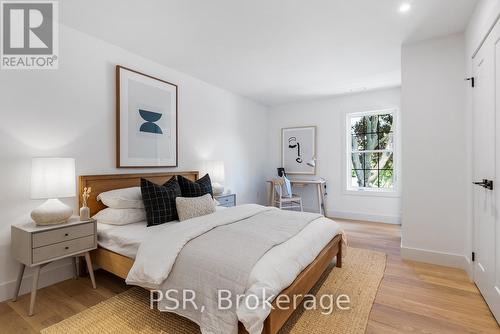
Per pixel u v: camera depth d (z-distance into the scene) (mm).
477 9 2055
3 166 2008
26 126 2123
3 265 2008
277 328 1417
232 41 2676
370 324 1686
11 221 2043
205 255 1597
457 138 2547
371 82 4090
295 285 1595
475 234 2201
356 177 4949
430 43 2650
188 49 2855
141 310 1849
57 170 1977
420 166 2719
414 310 1843
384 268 2559
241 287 1377
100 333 1608
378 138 4727
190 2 2021
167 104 3307
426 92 2676
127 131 2838
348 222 4582
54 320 1746
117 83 2744
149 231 2176
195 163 3793
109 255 2154
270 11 2150
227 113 4469
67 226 1993
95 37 2576
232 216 2361
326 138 5105
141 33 2506
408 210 2785
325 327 1648
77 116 2441
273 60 3178
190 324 1690
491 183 1796
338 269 2533
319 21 2305
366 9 2131
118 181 2736
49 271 2258
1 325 1688
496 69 1688
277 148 5648
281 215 2576
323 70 3531
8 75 2035
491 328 1637
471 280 2281
